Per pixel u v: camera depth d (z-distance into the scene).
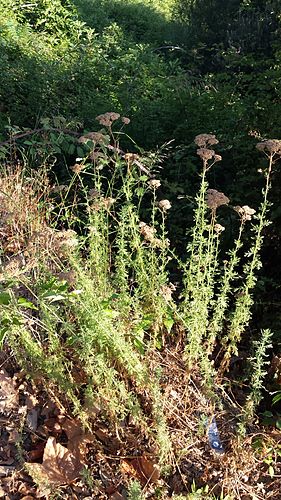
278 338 3.27
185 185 4.46
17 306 2.47
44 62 6.32
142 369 2.55
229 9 8.77
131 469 2.46
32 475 2.24
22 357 2.61
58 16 8.84
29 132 4.55
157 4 12.54
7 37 6.97
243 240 3.82
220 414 2.79
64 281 2.60
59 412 2.63
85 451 2.48
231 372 3.18
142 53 7.71
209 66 8.15
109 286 3.00
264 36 7.79
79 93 5.98
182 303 2.97
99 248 3.02
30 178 4.00
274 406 2.99
